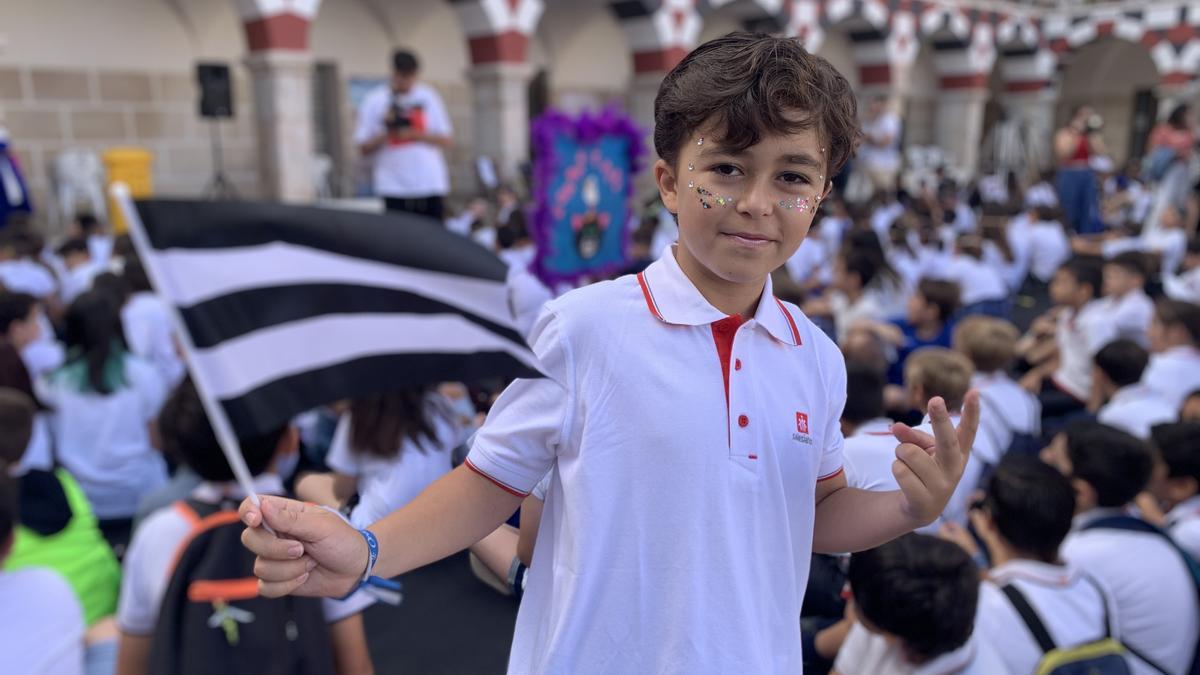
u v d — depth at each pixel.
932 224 7.29
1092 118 11.95
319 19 12.13
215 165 11.52
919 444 0.93
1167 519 2.62
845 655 1.77
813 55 0.91
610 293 0.94
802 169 0.87
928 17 17.02
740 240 0.87
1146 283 5.84
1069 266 4.66
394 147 6.86
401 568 0.87
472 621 3.22
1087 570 2.11
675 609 0.88
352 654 1.80
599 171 5.04
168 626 1.64
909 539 1.68
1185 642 2.16
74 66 10.27
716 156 0.87
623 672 0.89
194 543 1.72
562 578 0.91
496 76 11.54
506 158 11.66
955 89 18.66
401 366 1.13
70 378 3.66
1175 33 18.67
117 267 4.86
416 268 1.15
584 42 15.20
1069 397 4.68
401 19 12.86
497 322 1.15
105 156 9.88
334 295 1.12
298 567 0.80
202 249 1.07
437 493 0.93
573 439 0.91
